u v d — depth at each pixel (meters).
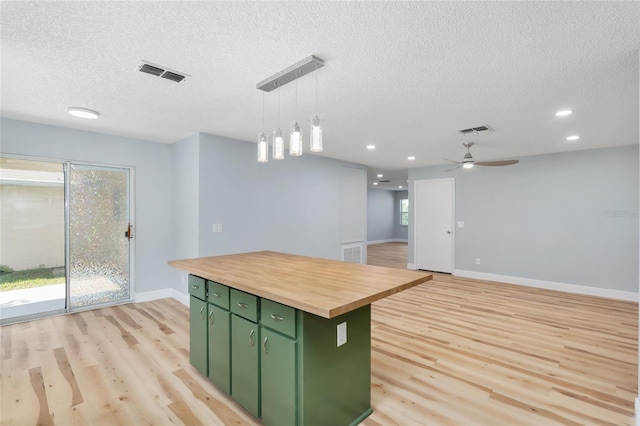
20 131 3.60
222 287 2.24
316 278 2.04
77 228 4.07
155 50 2.02
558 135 4.08
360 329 2.02
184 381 2.41
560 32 1.79
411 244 7.10
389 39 1.89
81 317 3.84
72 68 2.27
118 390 2.29
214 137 4.24
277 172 5.02
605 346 3.01
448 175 6.54
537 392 2.26
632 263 4.66
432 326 3.54
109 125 3.77
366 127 3.76
